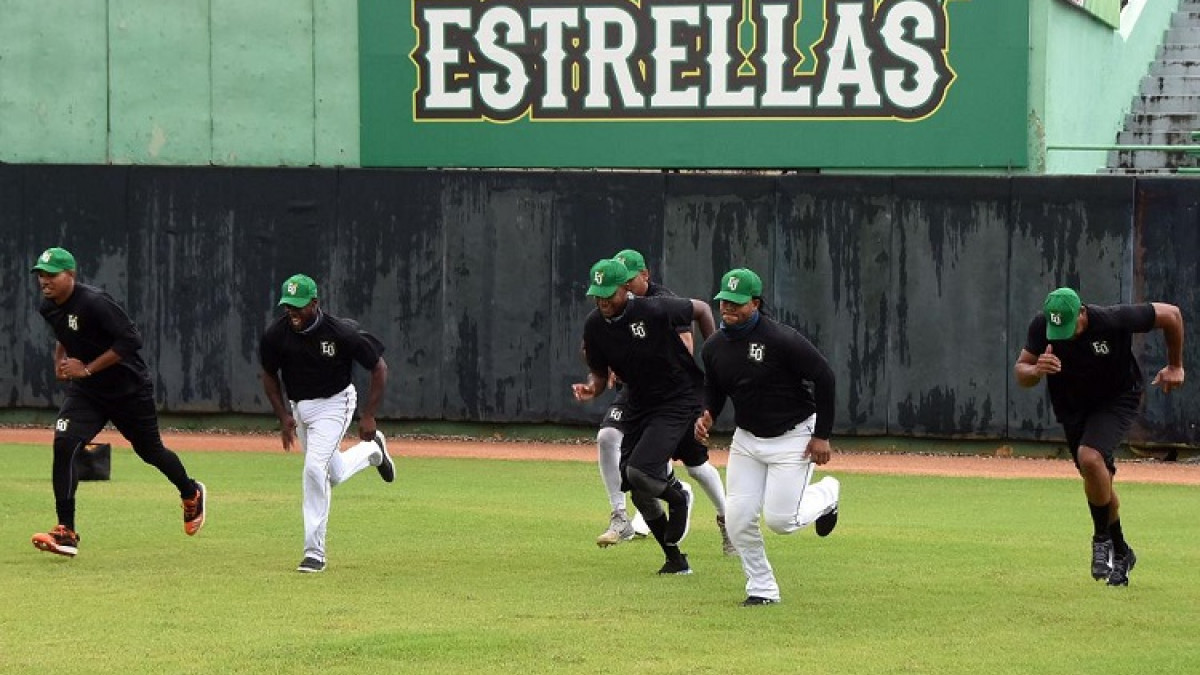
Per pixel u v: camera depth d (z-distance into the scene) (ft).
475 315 205.57
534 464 180.04
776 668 76.13
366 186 207.10
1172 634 85.10
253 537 120.26
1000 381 192.54
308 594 95.96
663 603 93.40
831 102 203.62
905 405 195.52
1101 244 188.65
